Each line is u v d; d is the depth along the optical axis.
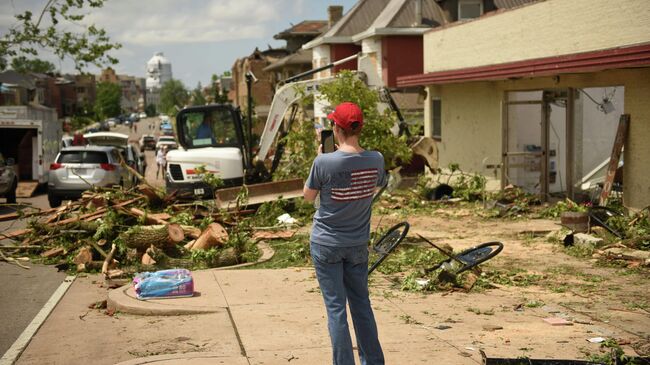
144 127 140.38
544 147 17.95
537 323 7.09
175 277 8.50
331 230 5.00
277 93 18.31
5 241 13.72
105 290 9.79
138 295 8.30
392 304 7.96
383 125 13.05
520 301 8.13
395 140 13.23
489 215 16.02
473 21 20.44
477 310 7.64
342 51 41.28
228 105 18.70
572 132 16.66
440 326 6.93
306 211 16.14
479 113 20.59
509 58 18.62
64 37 30.70
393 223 15.37
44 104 99.94
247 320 7.28
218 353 6.14
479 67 18.69
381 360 5.26
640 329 6.84
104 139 32.94
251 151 18.75
